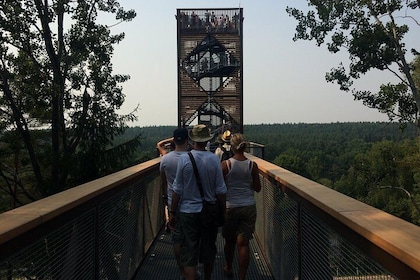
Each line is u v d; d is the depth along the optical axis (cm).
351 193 3800
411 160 3556
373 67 2714
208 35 3175
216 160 454
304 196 369
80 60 2470
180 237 454
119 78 2564
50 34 2339
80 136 2466
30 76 2317
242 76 3173
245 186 529
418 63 3064
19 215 275
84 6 2395
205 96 3186
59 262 315
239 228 535
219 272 611
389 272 216
